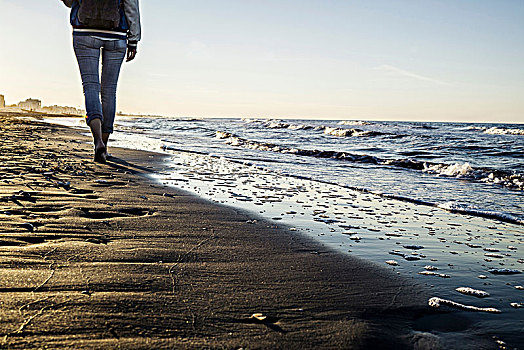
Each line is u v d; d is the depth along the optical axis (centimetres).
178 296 179
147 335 142
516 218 414
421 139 1719
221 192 477
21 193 351
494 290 218
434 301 198
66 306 157
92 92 586
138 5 591
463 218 416
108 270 200
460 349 153
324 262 249
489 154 1256
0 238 234
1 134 1007
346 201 476
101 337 138
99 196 381
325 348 146
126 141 1302
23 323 142
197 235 284
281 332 155
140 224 298
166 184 499
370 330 162
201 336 146
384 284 218
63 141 954
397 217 404
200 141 1469
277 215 377
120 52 594
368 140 1695
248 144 1341
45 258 209
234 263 232
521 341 161
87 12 552
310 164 890
